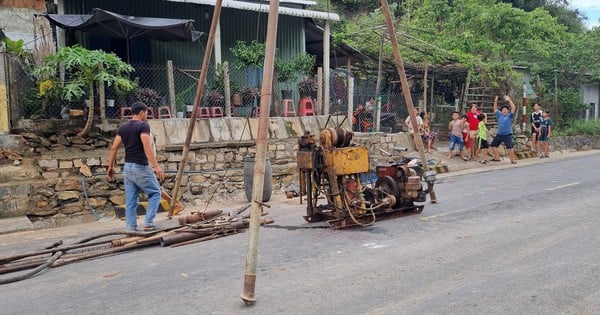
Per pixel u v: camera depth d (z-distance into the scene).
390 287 4.98
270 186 10.87
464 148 16.95
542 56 24.20
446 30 26.45
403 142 16.34
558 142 21.33
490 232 7.01
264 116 4.99
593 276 5.06
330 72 15.97
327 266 5.80
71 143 10.62
